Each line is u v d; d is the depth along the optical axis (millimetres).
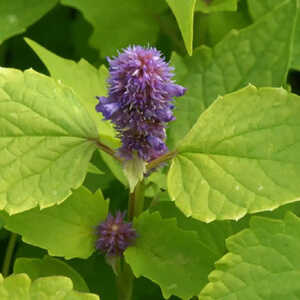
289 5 564
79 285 507
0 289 469
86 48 730
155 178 548
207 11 628
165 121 471
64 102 486
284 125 470
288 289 467
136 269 487
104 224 505
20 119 479
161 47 710
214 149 473
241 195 462
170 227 501
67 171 479
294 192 458
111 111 463
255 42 567
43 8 672
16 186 471
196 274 485
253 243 476
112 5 685
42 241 494
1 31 658
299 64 643
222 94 565
